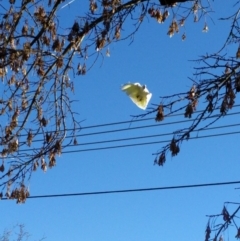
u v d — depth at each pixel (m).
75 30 9.29
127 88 6.90
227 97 7.65
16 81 9.52
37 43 9.54
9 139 9.43
